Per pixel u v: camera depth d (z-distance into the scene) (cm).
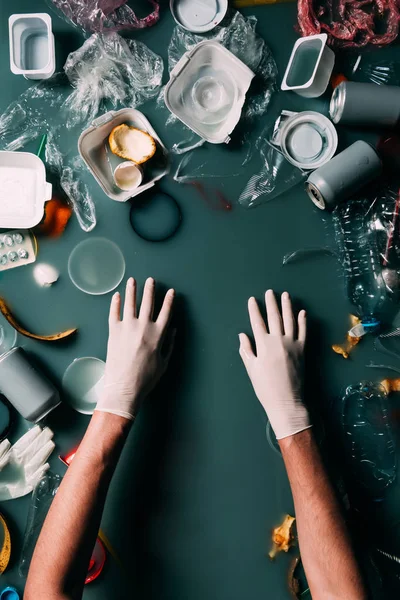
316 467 125
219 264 144
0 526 138
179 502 140
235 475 141
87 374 141
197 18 144
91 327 142
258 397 136
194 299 143
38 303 142
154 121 144
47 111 144
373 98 135
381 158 144
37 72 136
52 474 140
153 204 144
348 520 135
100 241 144
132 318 136
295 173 144
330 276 144
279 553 140
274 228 144
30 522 138
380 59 146
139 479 139
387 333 143
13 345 142
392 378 144
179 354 142
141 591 138
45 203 142
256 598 139
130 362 132
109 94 144
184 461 140
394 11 144
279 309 142
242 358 139
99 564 137
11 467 138
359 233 145
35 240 142
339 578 112
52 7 144
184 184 144
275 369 134
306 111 142
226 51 137
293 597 139
